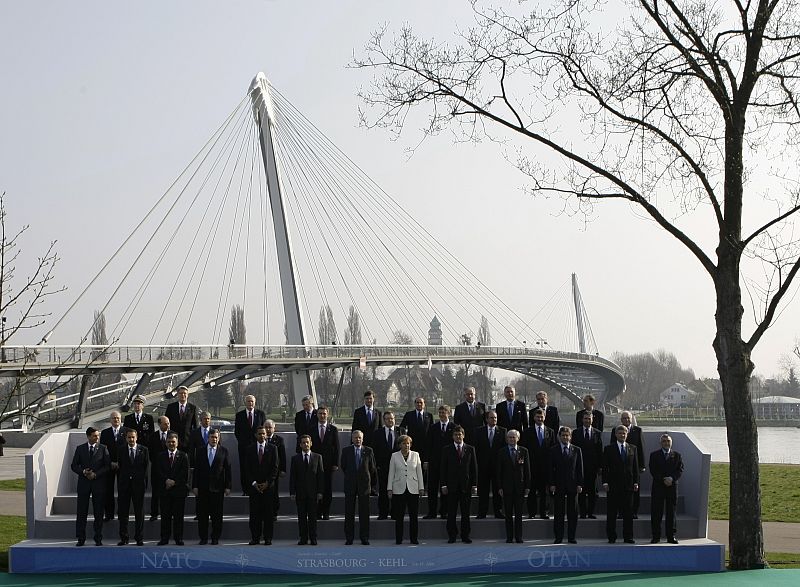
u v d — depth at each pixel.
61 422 44.97
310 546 15.77
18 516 22.48
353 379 107.69
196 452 16.30
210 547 15.58
